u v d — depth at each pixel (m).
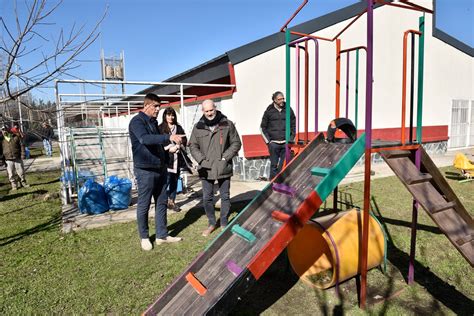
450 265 3.44
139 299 2.95
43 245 4.21
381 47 10.48
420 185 2.78
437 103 12.41
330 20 9.23
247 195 6.56
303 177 2.97
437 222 2.59
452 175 8.38
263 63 8.43
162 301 2.47
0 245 4.26
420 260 3.58
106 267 3.56
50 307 2.86
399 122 11.16
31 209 6.13
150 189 3.93
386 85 10.73
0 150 8.31
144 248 3.99
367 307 2.78
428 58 11.91
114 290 3.09
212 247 2.73
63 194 6.60
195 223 4.96
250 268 2.30
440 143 12.70
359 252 3.04
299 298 2.97
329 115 9.52
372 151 2.65
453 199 2.82
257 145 8.51
